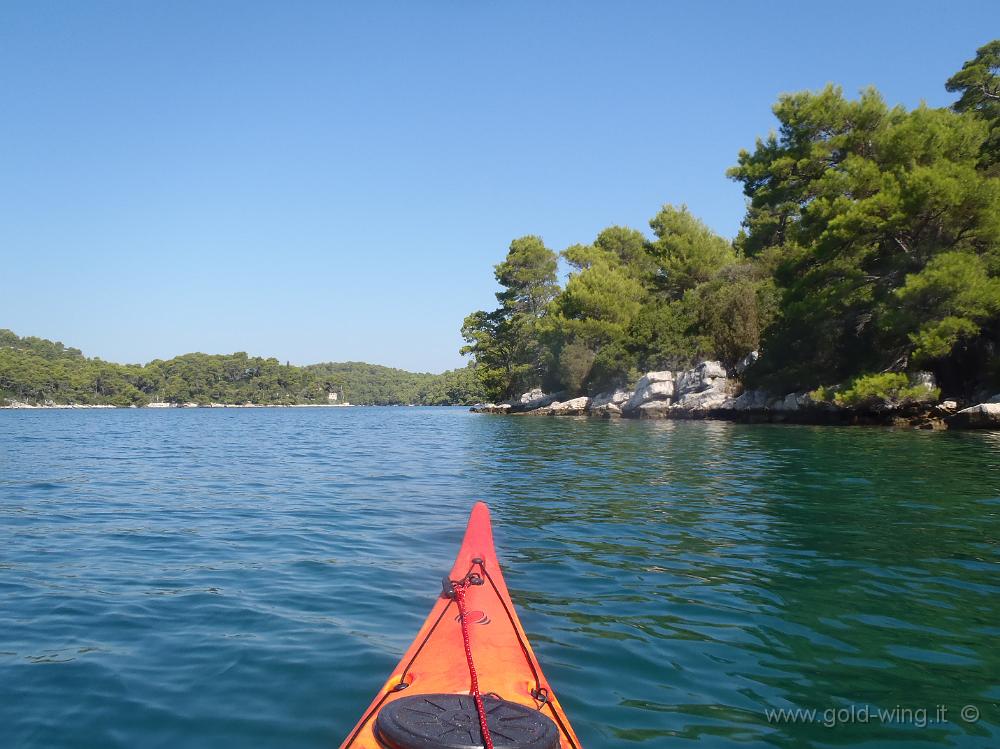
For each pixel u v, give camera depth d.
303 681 4.61
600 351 54.19
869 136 35.22
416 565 7.71
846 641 5.19
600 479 14.54
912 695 4.32
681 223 58.56
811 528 9.12
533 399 66.56
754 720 4.02
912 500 11.02
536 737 3.07
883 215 28.55
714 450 20.34
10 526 10.11
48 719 4.10
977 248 28.23
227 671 4.78
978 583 6.59
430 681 3.82
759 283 43.81
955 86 44.66
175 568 7.61
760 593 6.37
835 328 32.34
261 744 3.80
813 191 39.50
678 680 4.55
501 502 11.79
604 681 4.54
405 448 25.95
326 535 9.34
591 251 69.31
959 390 29.48
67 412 128.12
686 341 48.41
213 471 17.86
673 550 8.05
